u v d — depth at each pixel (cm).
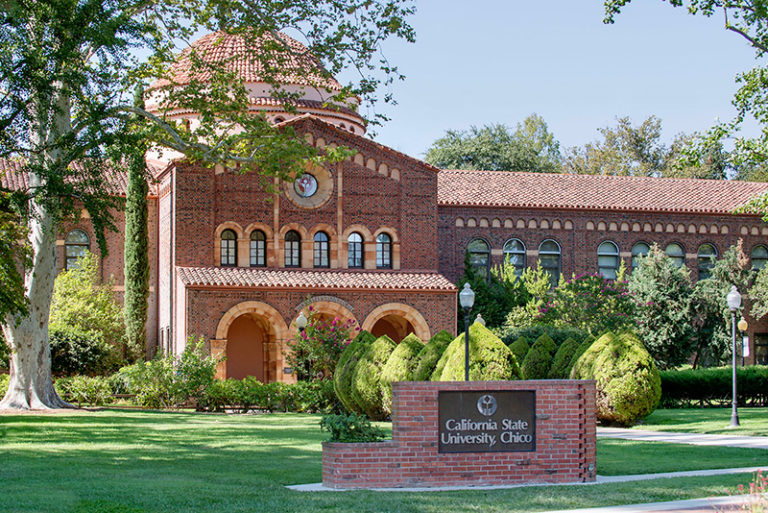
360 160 4212
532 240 4938
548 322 4325
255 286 3862
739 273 4894
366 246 4191
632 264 5050
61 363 3891
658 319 4669
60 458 1898
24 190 2650
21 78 2459
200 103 3130
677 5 2844
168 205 4131
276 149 3078
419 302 4097
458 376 2444
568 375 3042
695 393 3631
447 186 4984
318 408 3359
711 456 1978
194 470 1727
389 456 1527
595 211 5009
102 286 4338
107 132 2667
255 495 1412
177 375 3403
